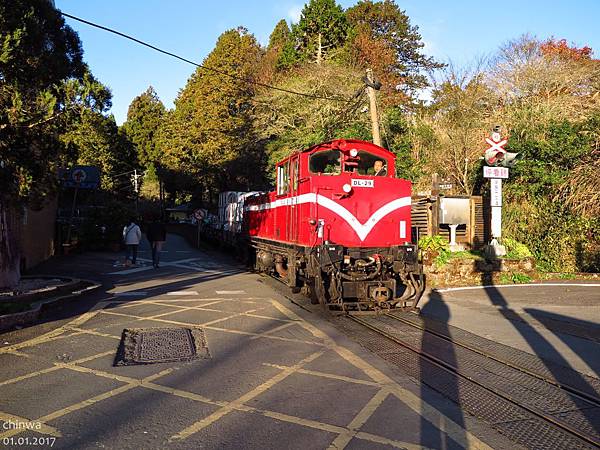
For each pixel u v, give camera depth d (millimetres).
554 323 9047
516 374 6262
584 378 6094
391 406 5195
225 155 36625
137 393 5523
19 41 9016
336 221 10633
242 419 4840
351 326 8922
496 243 14555
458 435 4512
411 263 10523
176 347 7410
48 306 9883
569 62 25984
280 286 13719
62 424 4695
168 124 46031
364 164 11344
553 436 4512
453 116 24672
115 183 46406
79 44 13688
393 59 36938
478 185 19812
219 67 37438
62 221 24047
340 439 4414
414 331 8531
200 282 14469
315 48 36875
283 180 13359
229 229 24047
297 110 27266
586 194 15383
